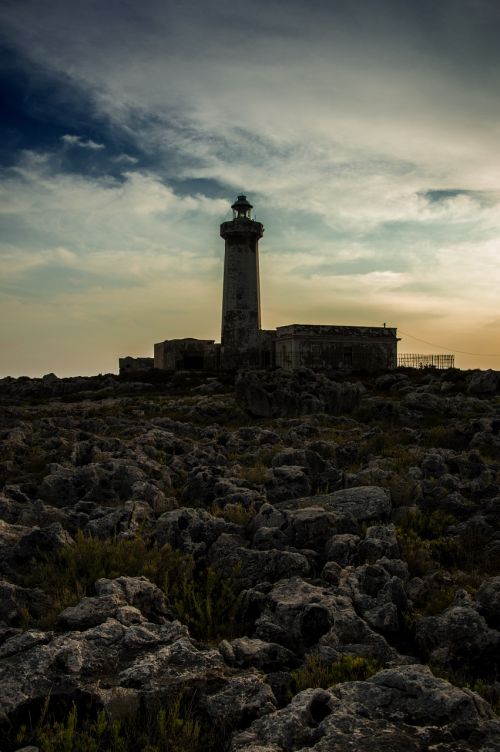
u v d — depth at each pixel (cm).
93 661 641
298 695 586
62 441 2173
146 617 811
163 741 540
